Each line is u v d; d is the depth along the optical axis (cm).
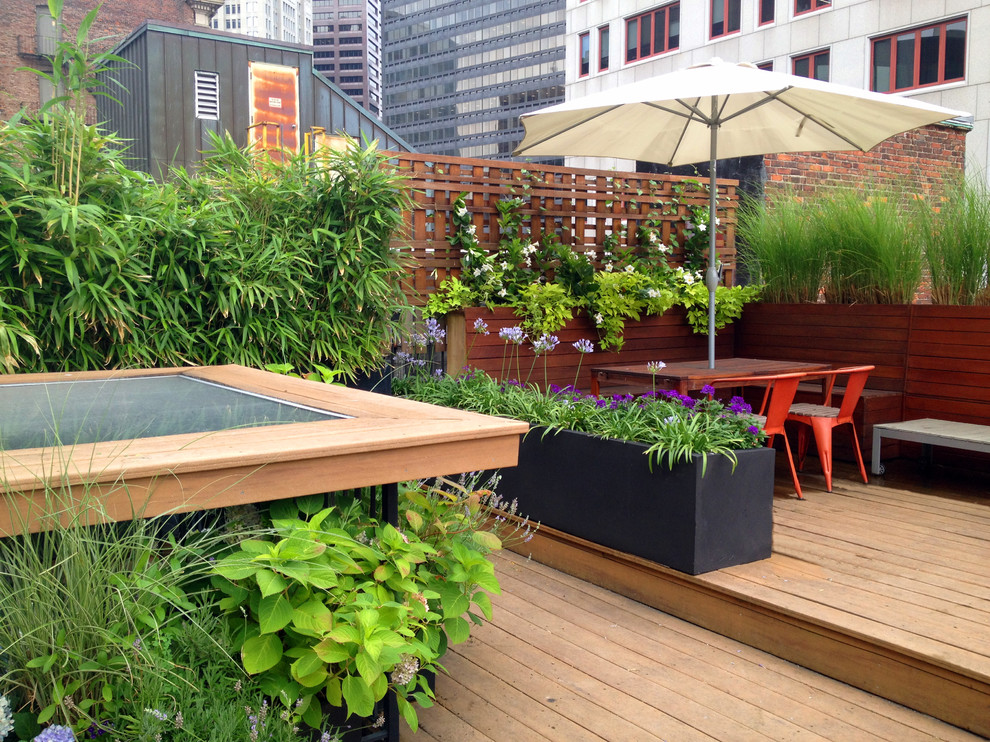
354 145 471
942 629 245
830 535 349
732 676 255
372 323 480
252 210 454
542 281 604
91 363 394
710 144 488
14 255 364
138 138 1245
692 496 293
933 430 444
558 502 355
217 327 432
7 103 1816
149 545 158
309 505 192
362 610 166
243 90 1288
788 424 540
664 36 2598
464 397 421
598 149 535
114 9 1958
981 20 1742
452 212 564
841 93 399
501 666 261
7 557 146
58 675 142
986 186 540
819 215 607
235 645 168
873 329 534
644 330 618
